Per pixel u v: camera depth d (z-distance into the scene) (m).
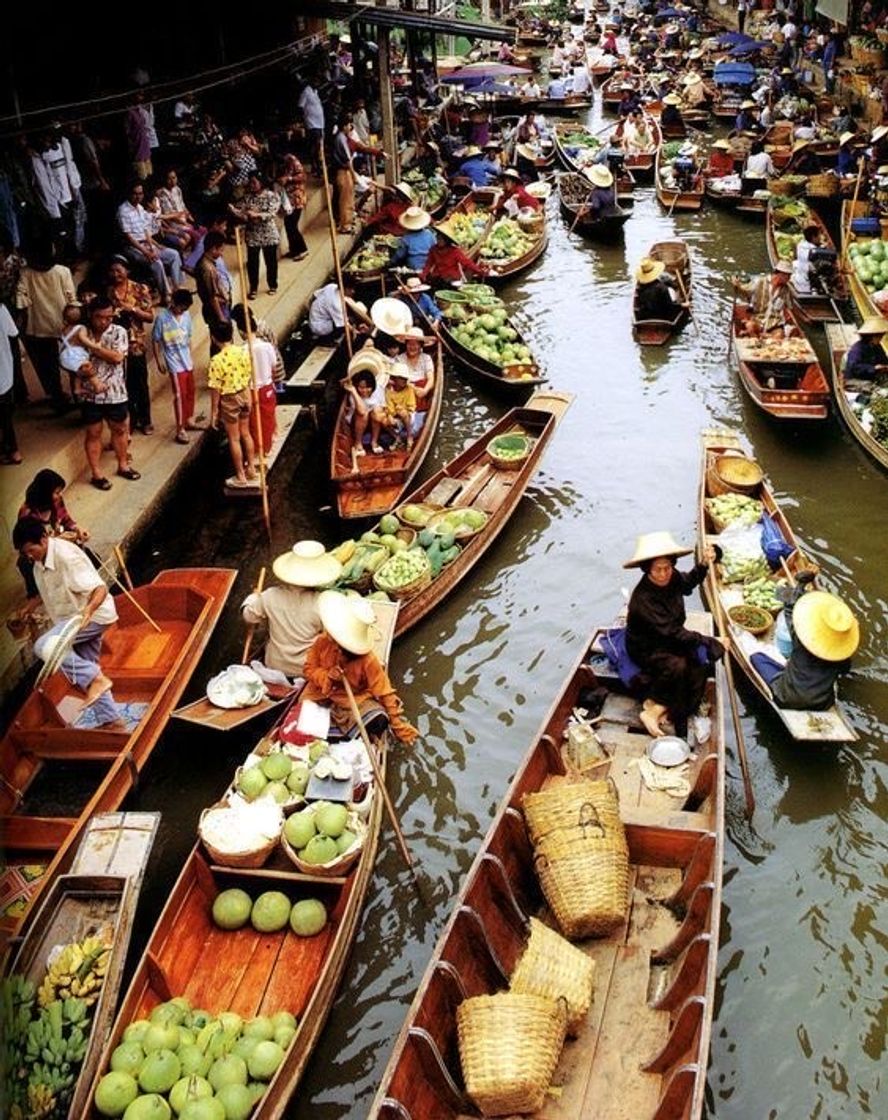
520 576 12.31
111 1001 6.90
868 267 18.67
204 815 8.02
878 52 30.31
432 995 6.55
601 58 42.19
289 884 7.83
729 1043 7.47
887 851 8.86
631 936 7.57
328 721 8.91
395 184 24.30
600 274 22.11
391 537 11.69
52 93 17.28
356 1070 7.36
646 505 13.69
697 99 35.50
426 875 8.76
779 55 39.25
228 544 12.62
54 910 7.35
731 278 21.33
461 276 19.67
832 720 9.30
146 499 12.36
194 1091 6.30
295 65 26.08
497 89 35.62
